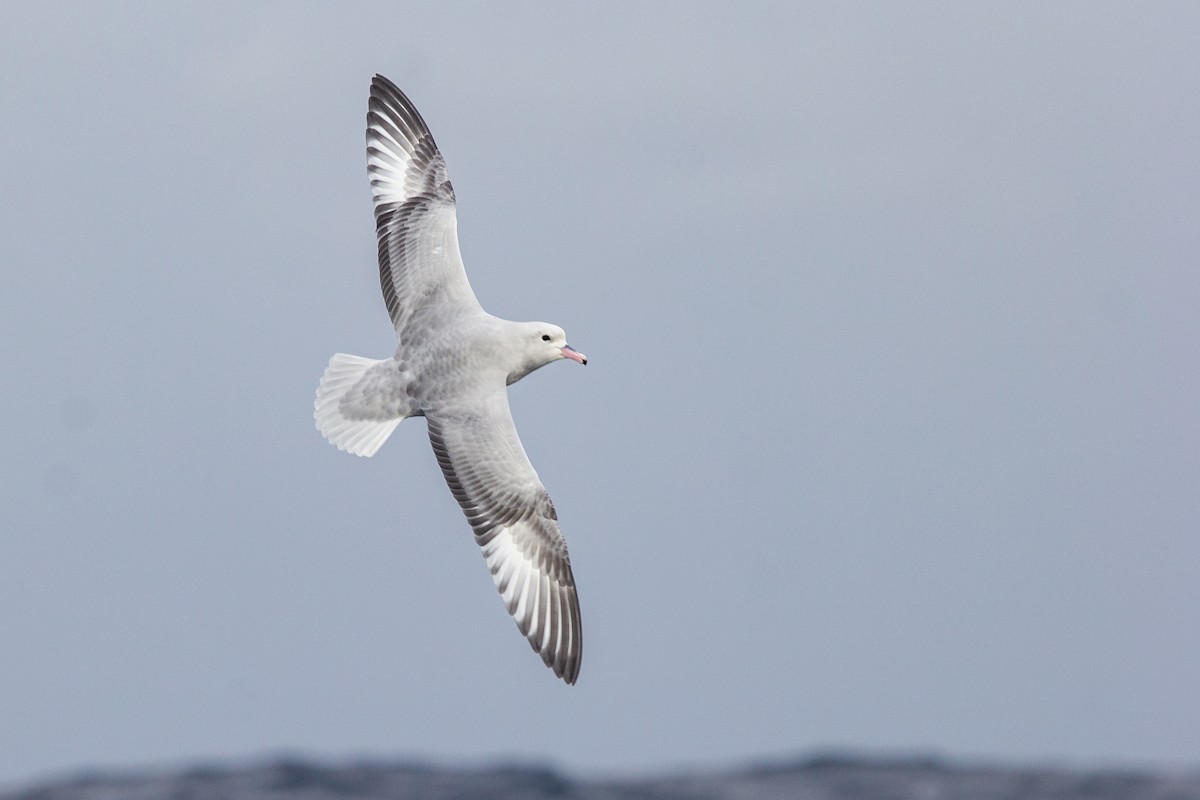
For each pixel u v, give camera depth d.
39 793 29.39
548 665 15.21
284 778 29.50
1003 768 30.33
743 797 27.94
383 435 15.96
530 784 29.03
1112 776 29.67
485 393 15.83
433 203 17.61
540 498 15.59
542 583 15.47
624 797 28.00
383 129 18.25
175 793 28.61
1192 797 27.52
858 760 31.12
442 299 16.75
